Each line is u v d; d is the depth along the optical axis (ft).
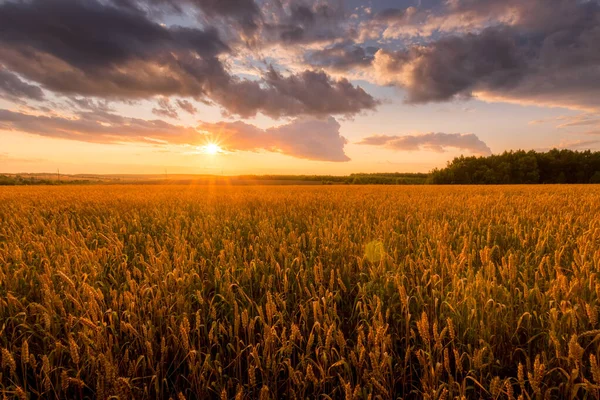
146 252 17.37
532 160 281.74
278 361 8.77
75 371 8.90
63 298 11.05
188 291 12.24
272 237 19.49
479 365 7.74
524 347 9.78
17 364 9.43
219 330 9.73
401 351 10.32
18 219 28.60
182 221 29.27
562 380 8.19
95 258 13.84
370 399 7.30
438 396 7.52
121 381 7.34
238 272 14.05
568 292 8.91
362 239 18.93
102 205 42.86
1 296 10.66
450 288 12.04
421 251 15.90
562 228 18.90
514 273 11.03
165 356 9.59
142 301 10.46
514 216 25.75
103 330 9.07
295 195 62.54
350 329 11.18
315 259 15.28
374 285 12.34
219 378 8.68
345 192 75.92
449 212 31.04
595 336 8.27
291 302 12.46
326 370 8.27
